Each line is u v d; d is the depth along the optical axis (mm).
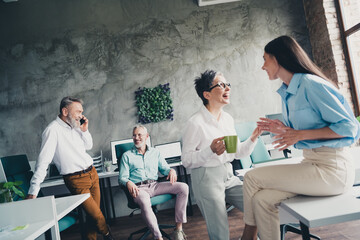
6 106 4148
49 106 4180
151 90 4227
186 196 2600
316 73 1088
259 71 4359
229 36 4375
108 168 3543
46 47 4246
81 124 2461
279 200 1090
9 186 1355
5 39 4234
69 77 4227
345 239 2148
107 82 4254
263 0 4418
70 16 4312
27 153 4113
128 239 2809
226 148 1346
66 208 1413
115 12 4348
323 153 1052
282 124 1069
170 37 4344
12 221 1207
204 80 1603
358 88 3830
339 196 1062
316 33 4203
